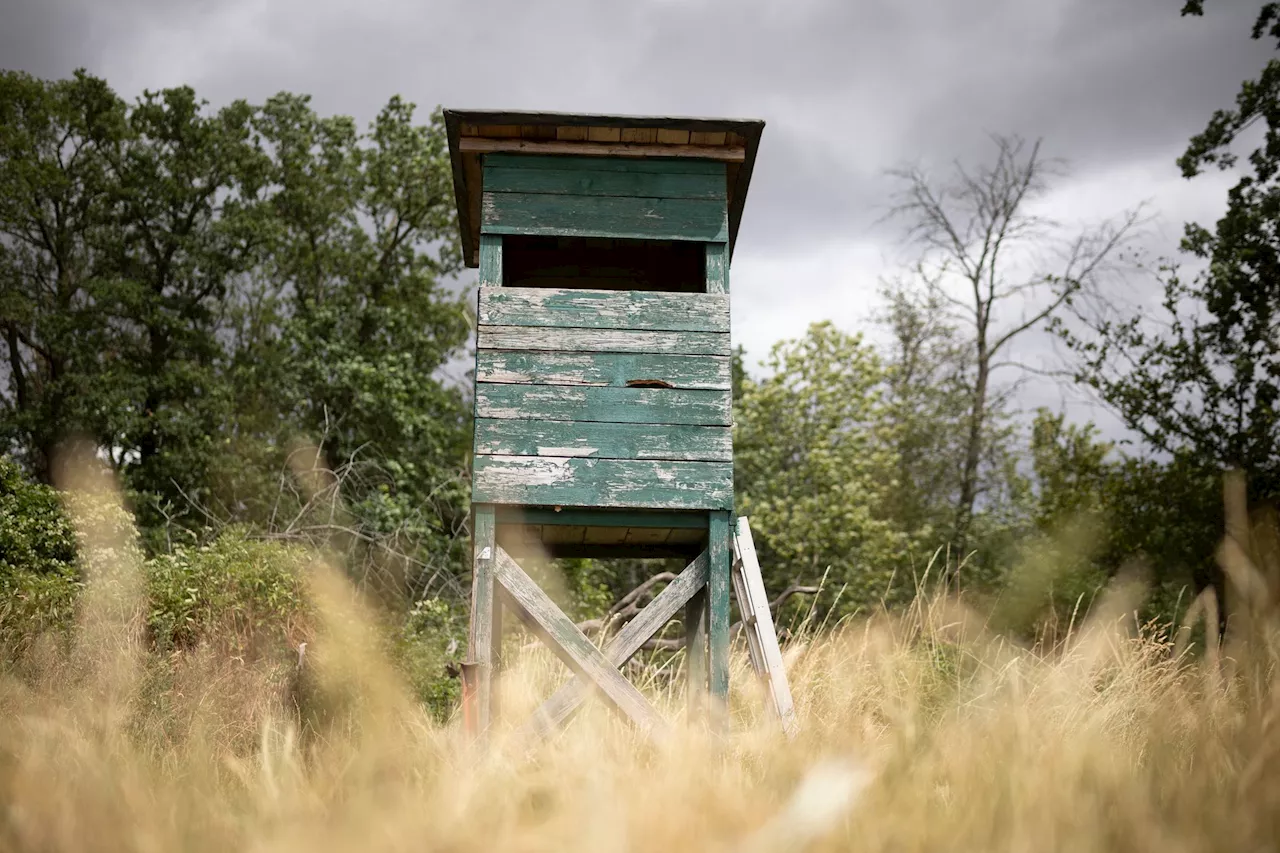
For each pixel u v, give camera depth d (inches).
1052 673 151.5
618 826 63.6
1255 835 69.9
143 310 1034.7
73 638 370.9
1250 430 660.1
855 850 66.3
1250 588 107.3
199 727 105.3
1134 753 116.5
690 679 309.0
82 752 87.3
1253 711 103.2
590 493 261.6
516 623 425.4
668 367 269.3
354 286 1114.7
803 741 99.9
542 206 278.5
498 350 267.1
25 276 1063.6
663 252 340.5
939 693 137.1
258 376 1049.5
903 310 1178.6
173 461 947.3
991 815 72.6
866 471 989.8
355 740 95.8
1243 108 697.0
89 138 1081.4
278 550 490.9
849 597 892.6
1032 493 1080.2
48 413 991.0
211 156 1106.1
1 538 484.7
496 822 73.5
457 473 994.1
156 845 69.5
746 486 1009.5
